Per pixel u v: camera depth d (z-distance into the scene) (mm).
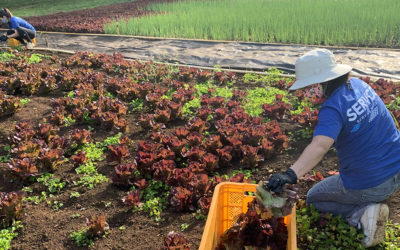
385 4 14164
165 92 8148
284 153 5742
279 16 13789
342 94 3262
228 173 5328
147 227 4340
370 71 8938
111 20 17609
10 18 12734
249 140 5738
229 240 3529
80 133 6117
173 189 4609
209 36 13602
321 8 14492
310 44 11711
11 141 6168
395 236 3930
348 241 3746
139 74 9258
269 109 6742
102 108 7270
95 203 4805
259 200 3230
